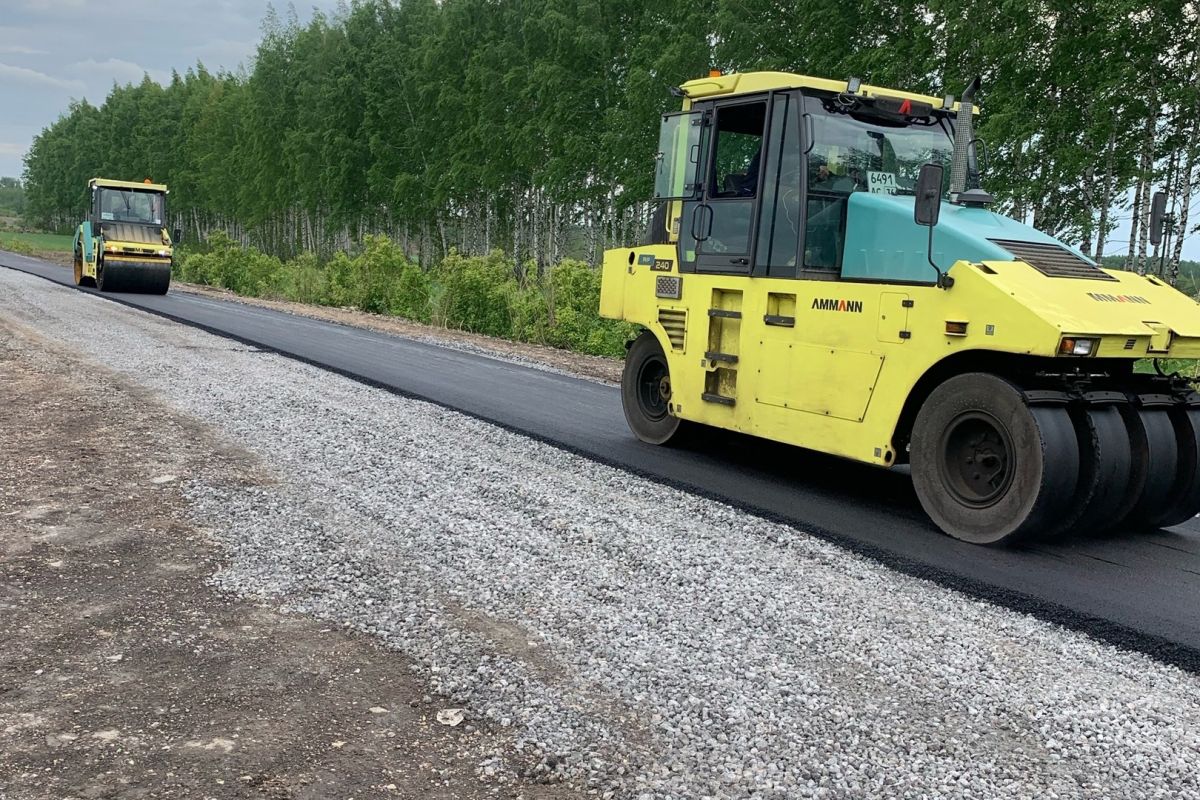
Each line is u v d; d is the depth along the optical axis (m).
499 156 40.88
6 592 4.13
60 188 100.81
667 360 7.57
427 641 3.76
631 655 3.65
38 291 21.88
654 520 5.53
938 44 22.41
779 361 6.52
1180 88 17.39
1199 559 5.35
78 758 2.81
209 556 4.68
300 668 3.50
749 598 4.31
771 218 6.57
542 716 3.16
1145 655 3.98
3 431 7.35
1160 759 3.06
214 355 12.04
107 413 8.10
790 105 6.41
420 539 4.98
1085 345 4.97
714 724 3.14
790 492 6.50
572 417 9.09
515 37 41.50
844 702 3.35
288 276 30.11
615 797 2.72
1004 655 3.85
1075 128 19.72
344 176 51.19
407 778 2.79
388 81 49.56
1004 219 6.20
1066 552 5.39
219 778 2.74
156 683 3.33
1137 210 19.08
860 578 4.72
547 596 4.25
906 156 6.66
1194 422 5.72
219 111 67.44
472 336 18.02
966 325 5.32
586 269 18.36
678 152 7.49
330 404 8.86
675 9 31.86
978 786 2.83
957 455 5.65
